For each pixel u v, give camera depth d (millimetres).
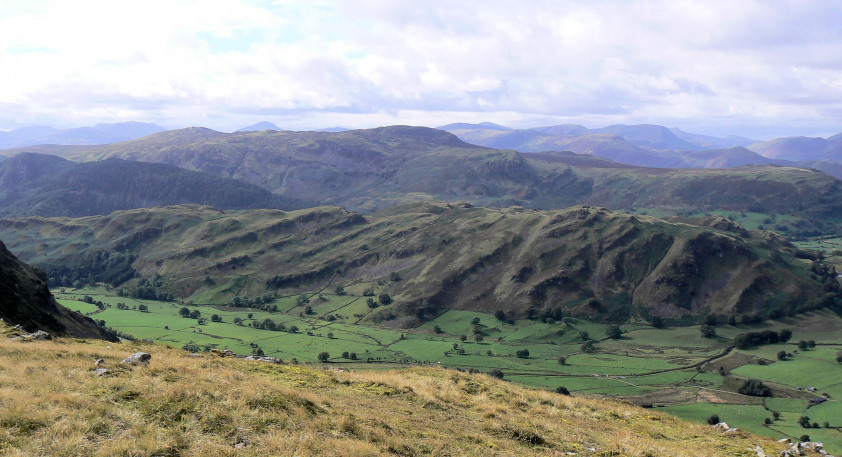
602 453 23359
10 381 20875
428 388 31094
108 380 22266
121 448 15250
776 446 29516
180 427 17406
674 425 33188
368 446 18031
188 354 34406
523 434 24266
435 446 20031
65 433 15977
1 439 15047
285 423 18953
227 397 20312
